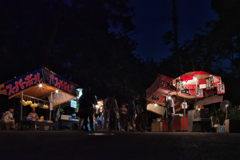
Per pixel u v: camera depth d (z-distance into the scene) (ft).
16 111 59.98
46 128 55.93
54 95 58.44
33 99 57.16
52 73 49.24
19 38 50.55
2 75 59.72
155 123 60.59
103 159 10.62
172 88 55.88
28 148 13.96
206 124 45.98
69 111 74.43
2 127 47.42
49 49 55.16
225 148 14.55
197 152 12.86
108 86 76.69
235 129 41.73
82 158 10.83
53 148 13.97
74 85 57.06
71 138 20.52
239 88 65.10
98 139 19.65
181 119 53.42
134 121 49.34
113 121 47.24
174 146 15.16
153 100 62.85
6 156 11.29
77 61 65.87
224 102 49.08
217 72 71.72
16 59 54.75
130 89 78.43
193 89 54.65
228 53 71.36
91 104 40.09
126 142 17.34
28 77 46.78
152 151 13.01
